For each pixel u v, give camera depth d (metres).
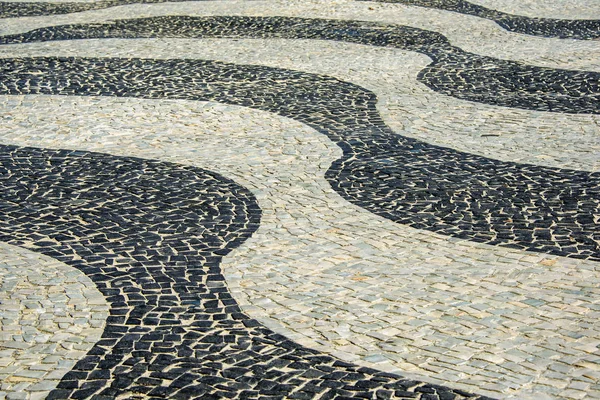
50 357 6.29
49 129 11.95
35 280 7.54
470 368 6.15
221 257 8.09
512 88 14.22
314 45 17.19
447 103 13.35
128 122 12.25
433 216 9.05
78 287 7.41
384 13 20.42
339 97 13.61
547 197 9.58
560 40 17.77
